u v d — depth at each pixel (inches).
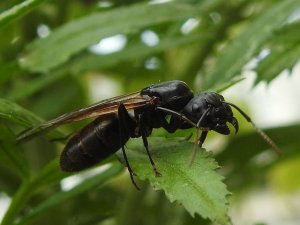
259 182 5.9
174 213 4.3
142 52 4.1
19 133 3.3
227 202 2.8
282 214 7.5
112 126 3.3
